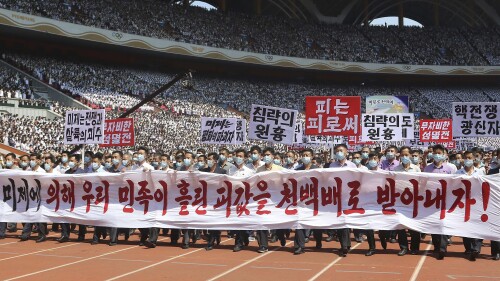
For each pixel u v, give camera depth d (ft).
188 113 168.96
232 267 32.07
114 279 28.76
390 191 36.29
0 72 146.10
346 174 36.91
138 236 47.91
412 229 35.42
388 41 242.17
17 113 126.82
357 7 271.28
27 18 150.71
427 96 233.96
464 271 30.48
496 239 33.94
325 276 29.30
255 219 37.99
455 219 34.91
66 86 154.92
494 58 238.48
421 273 29.94
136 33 181.88
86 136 54.44
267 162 39.11
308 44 228.84
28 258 35.42
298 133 73.67
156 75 195.83
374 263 33.27
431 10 284.82
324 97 47.88
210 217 38.91
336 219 36.68
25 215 43.45
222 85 208.54
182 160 48.70
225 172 42.37
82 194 42.11
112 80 175.73
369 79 236.02
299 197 37.60
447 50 240.94
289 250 39.11
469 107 52.54
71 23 161.68
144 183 40.50
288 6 259.60
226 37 211.20
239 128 65.72
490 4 259.39
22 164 48.39
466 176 35.04
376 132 61.00
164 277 29.22
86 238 46.24
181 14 207.92
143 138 128.36
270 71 220.23
